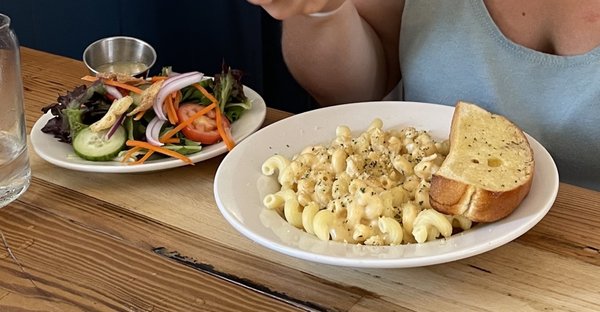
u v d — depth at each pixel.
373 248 0.44
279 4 0.59
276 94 1.26
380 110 0.61
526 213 0.46
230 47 1.21
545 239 0.48
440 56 0.71
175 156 0.57
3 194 0.55
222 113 0.62
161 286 0.46
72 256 0.49
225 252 0.49
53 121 0.62
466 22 0.69
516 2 0.67
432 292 0.44
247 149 0.56
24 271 0.48
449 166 0.48
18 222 0.53
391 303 0.43
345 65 0.73
